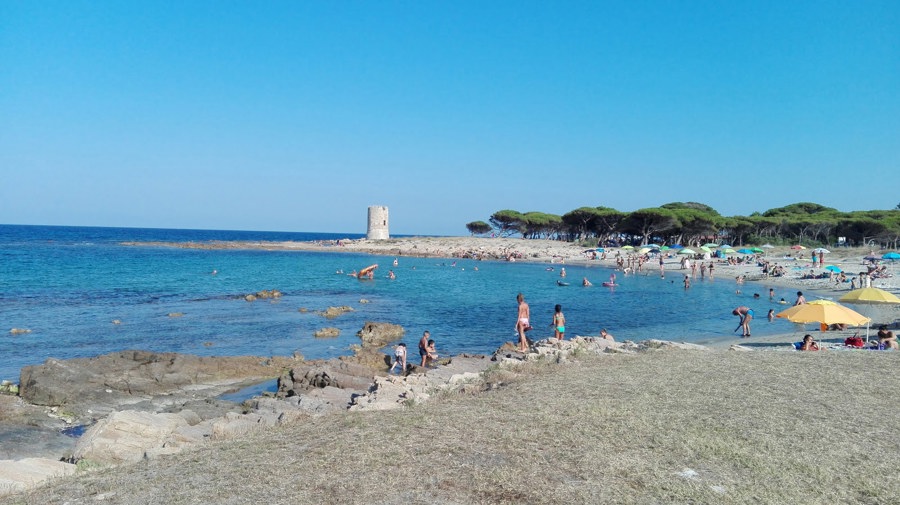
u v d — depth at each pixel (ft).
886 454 25.29
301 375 60.23
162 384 61.05
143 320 109.29
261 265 266.36
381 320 114.93
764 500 20.61
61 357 77.66
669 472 22.89
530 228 434.71
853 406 32.73
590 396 34.55
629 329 105.40
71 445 44.14
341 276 217.15
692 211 326.44
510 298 154.10
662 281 201.77
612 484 21.57
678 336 96.48
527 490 20.86
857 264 220.43
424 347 71.82
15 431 46.44
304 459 24.29
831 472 23.26
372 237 458.91
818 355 51.01
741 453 24.94
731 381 38.96
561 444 25.72
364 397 40.93
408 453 24.57
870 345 69.46
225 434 32.12
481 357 67.31
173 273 214.69
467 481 21.61
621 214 351.67
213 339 92.17
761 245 303.07
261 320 111.96
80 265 238.89
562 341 63.10
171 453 27.50
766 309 132.05
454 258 339.57
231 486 21.56
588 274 233.76
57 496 21.79
